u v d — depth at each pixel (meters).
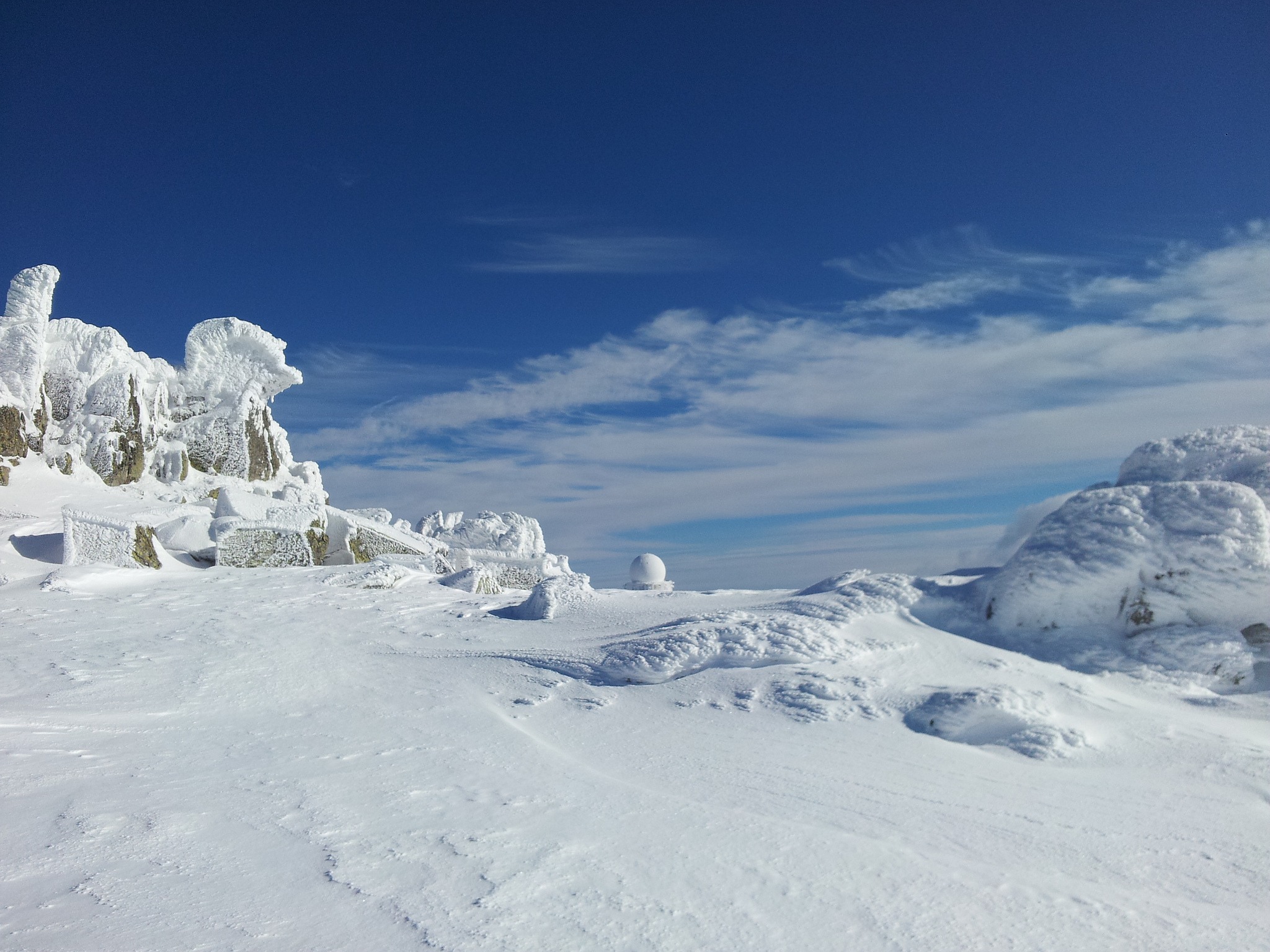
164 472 38.16
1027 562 13.48
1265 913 5.76
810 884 5.76
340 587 23.64
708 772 8.97
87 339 37.28
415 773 8.52
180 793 7.43
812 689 11.15
